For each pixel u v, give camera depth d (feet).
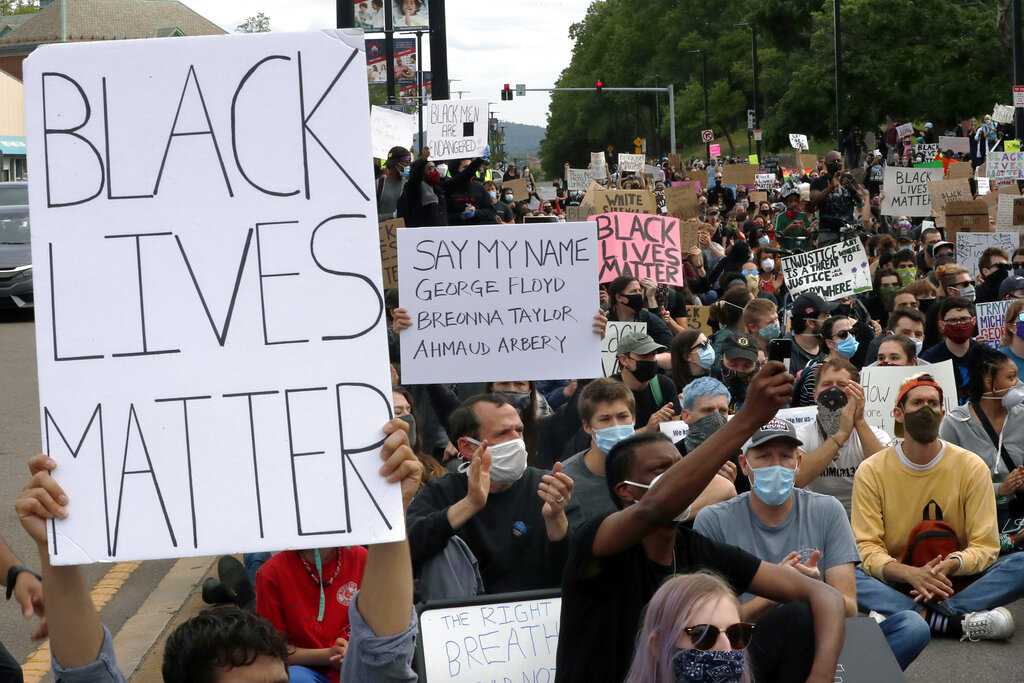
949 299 31.78
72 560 10.23
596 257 25.72
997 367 26.43
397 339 31.30
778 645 13.35
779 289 51.65
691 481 11.98
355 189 10.55
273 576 17.57
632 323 30.35
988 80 186.09
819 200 67.51
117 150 10.57
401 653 10.69
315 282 10.48
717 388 22.82
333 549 17.62
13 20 348.18
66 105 10.59
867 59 192.13
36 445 43.01
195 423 10.37
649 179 109.50
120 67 10.60
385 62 104.88
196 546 10.27
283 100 10.60
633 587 13.16
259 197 10.55
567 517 19.61
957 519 23.66
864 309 42.78
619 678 13.07
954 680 21.33
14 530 32.60
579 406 21.06
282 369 10.41
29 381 56.13
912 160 114.11
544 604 16.52
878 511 23.91
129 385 10.39
